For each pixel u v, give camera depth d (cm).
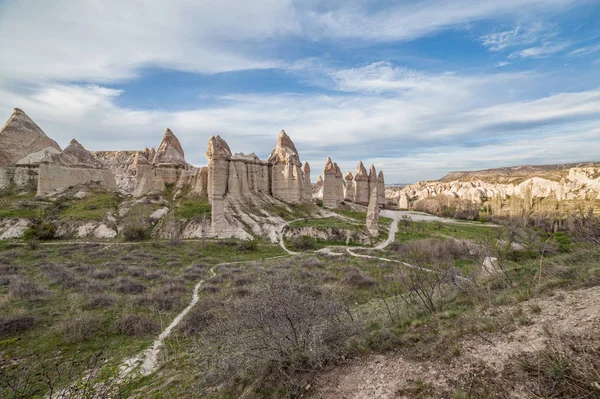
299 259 3503
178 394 870
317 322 840
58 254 3294
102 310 1681
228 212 5478
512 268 1414
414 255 1627
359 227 5300
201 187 6328
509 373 556
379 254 3894
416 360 710
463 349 689
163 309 1773
